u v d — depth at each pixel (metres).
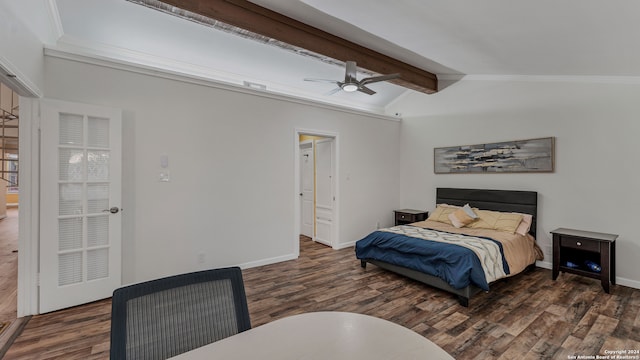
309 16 3.24
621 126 3.61
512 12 2.45
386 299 3.17
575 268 3.63
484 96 4.89
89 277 3.00
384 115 5.88
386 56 4.32
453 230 4.20
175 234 3.58
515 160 4.50
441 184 5.52
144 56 3.96
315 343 1.03
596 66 3.40
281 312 2.88
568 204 4.02
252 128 4.20
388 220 6.04
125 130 3.27
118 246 3.14
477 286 2.99
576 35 2.64
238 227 4.07
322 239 5.67
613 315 2.78
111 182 3.09
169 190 3.54
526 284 3.59
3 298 3.09
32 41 2.55
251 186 4.18
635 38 2.49
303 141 6.32
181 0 2.71
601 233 3.66
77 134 2.92
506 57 3.66
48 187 2.77
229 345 1.02
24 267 2.71
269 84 5.07
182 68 4.25
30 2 2.51
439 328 2.58
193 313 1.13
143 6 2.96
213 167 3.85
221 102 3.92
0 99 6.88
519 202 4.40
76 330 2.51
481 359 2.15
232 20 2.96
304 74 4.86
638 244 3.49
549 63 3.59
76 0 2.98
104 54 3.71
